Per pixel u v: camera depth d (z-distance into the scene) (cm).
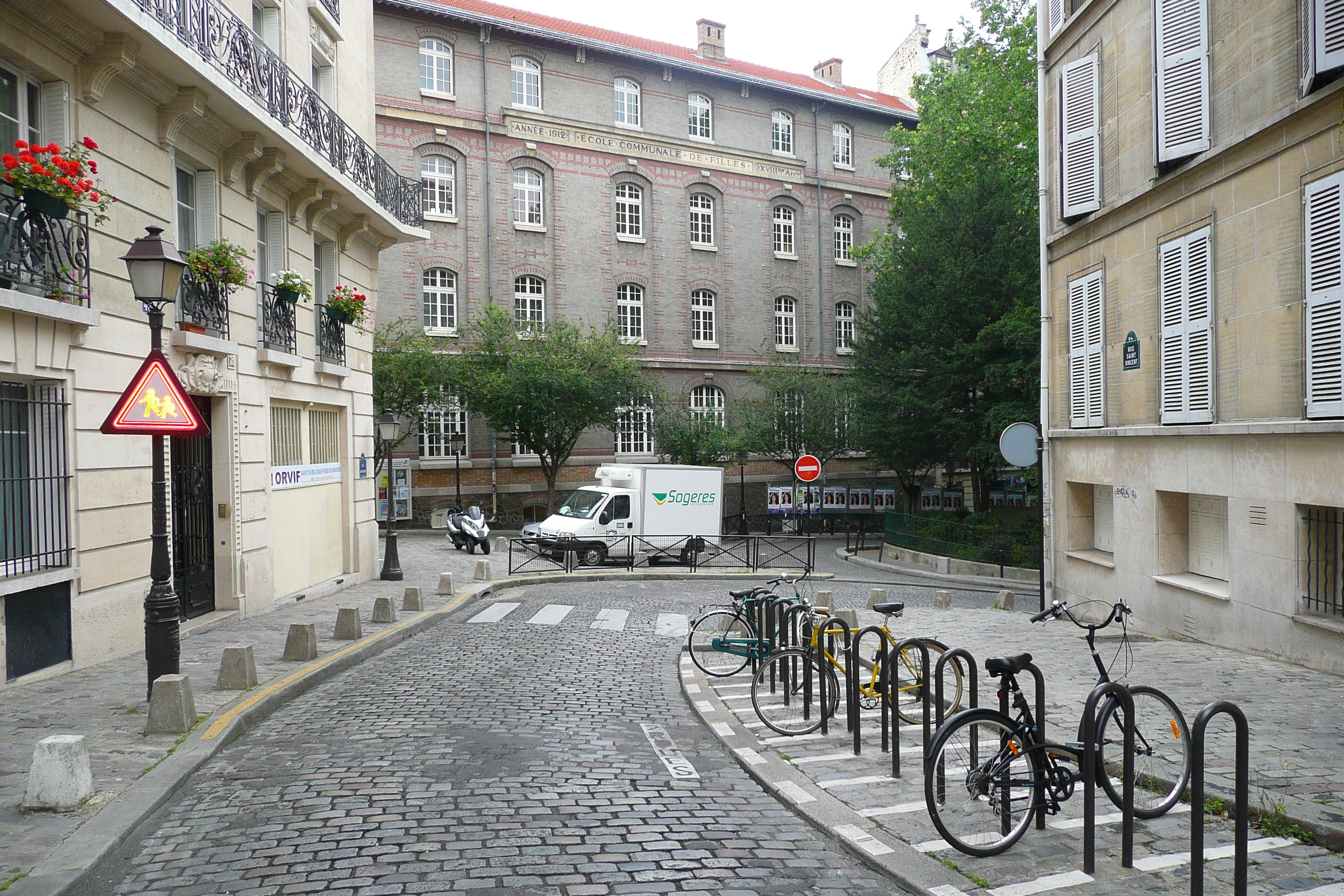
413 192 2062
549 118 3453
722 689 938
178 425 771
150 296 757
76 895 441
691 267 3775
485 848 493
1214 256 1059
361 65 1988
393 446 1948
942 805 483
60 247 918
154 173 1117
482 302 3312
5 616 851
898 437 2922
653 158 3681
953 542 2516
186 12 1115
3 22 858
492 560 2375
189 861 480
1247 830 407
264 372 1424
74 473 949
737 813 567
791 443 3428
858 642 704
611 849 495
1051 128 1547
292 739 728
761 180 3941
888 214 3753
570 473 3500
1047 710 747
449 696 889
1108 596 1350
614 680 993
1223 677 854
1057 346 1533
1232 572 1030
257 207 1457
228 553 1318
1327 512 898
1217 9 1041
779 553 2822
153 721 707
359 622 1159
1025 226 2738
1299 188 907
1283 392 936
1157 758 540
